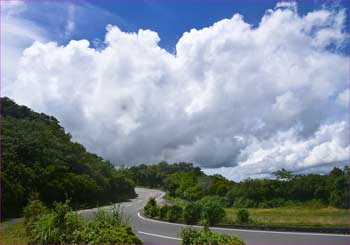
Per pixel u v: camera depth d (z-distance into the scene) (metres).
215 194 65.75
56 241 12.80
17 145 50.25
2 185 37.66
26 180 44.09
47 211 18.09
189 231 11.61
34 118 75.62
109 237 12.09
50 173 50.00
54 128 76.25
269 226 21.33
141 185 149.88
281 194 52.88
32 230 14.70
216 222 25.78
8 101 73.44
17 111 72.69
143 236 19.97
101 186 72.38
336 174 50.62
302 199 51.50
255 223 23.77
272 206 51.47
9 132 53.28
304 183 51.88
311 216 27.98
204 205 27.41
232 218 26.22
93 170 72.94
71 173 57.19
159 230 22.94
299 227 20.12
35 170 47.94
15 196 39.03
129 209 50.06
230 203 55.03
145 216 36.06
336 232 18.98
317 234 18.78
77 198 57.72
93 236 12.30
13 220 31.78
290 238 17.55
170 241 17.97
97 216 14.12
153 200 36.97
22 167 44.78
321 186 49.97
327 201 48.94
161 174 146.50
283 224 22.03
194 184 74.62
